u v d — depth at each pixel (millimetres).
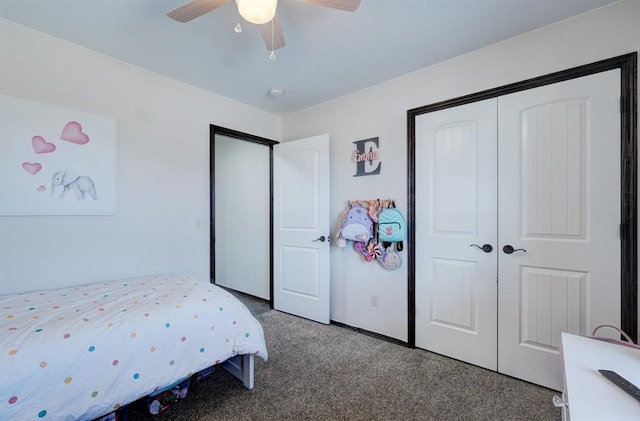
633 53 1581
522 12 1692
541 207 1859
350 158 2828
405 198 2463
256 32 1864
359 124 2760
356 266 2775
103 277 2100
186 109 2582
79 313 1416
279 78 2516
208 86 2656
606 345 1115
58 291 1779
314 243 2990
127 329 1356
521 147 1927
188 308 1598
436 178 2297
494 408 1659
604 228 1665
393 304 2527
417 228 2396
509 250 1962
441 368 2082
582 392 813
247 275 3889
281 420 1567
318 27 1810
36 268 1830
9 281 1744
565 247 1782
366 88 2709
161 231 2414
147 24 1775
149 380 1372
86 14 1679
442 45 2033
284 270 3250
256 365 2121
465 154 2158
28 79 1803
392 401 1722
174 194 2494
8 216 1736
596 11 1677
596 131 1686
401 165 2488
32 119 1810
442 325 2273
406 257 2445
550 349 1835
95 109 2066
